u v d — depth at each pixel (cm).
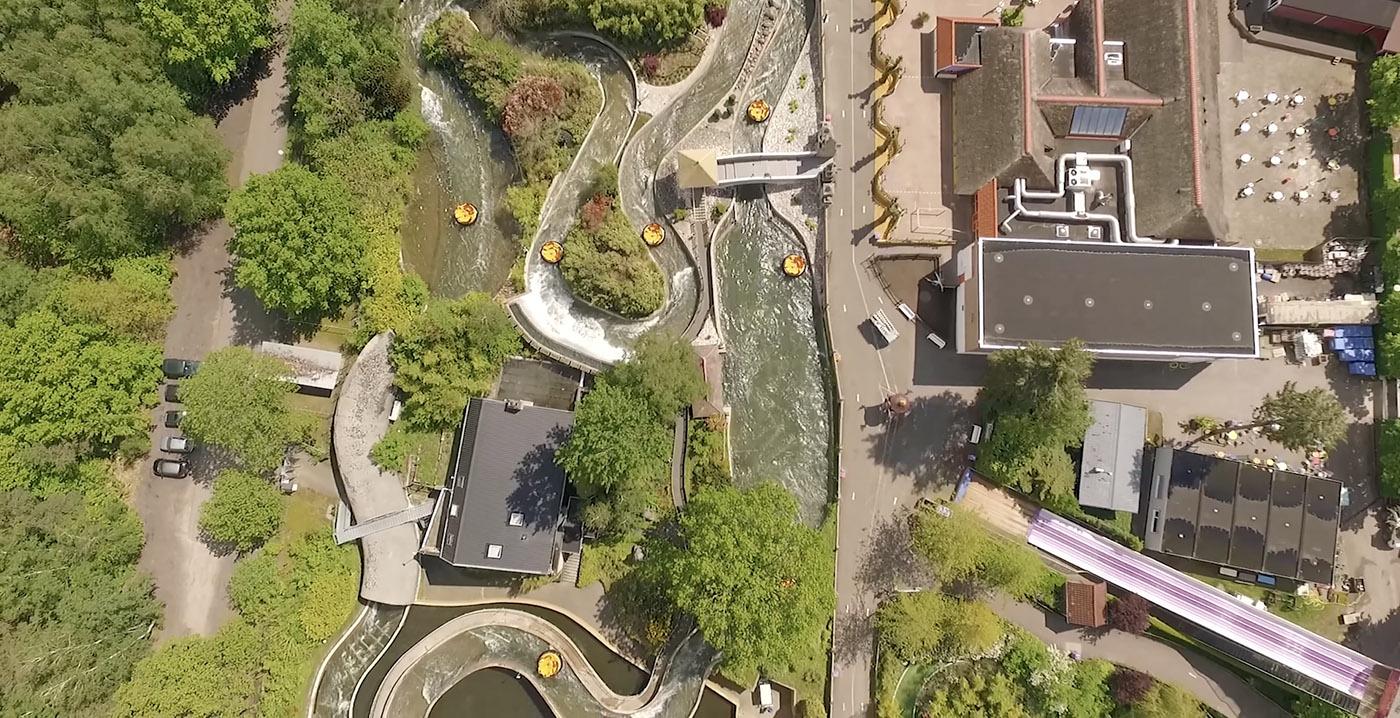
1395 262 5628
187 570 6134
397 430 6081
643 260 6147
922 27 6259
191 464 6216
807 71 6322
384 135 6256
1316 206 6034
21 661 5028
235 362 5647
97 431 5747
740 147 6312
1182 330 5441
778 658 4941
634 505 5625
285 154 6412
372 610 6081
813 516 6066
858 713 5856
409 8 6500
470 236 6366
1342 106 6075
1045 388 5112
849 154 6178
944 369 6038
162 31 5656
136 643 5706
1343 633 5722
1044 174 5788
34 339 5394
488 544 5744
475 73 6306
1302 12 5969
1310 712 5503
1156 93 5788
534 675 5959
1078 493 5766
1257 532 5575
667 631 5894
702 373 6028
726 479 6003
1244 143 6119
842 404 6012
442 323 5775
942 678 5831
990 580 5628
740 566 4703
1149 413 5900
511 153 6406
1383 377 5750
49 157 5341
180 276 6300
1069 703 5534
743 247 6294
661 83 6369
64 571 5481
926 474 5984
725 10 6372
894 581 5919
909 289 6094
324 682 6050
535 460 5847
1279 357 5900
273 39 6400
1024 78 5738
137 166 5466
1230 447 5862
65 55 5425
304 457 6181
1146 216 5772
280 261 5512
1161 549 5672
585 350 6166
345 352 6234
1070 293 5453
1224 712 5738
